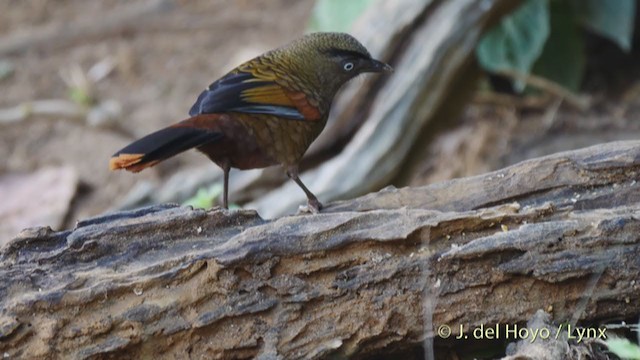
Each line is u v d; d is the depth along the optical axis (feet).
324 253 27.71
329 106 37.68
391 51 55.16
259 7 78.84
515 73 60.54
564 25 62.13
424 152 55.62
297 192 50.70
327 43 37.06
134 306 26.84
